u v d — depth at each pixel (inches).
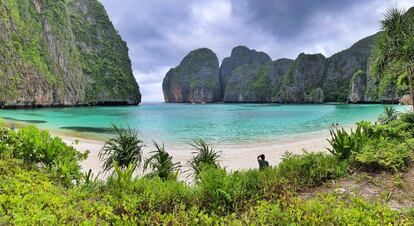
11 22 3046.3
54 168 207.0
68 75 3902.6
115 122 1461.6
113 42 5300.2
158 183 187.5
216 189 177.8
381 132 344.2
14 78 2871.6
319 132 924.0
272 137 848.9
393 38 559.5
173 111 2797.7
